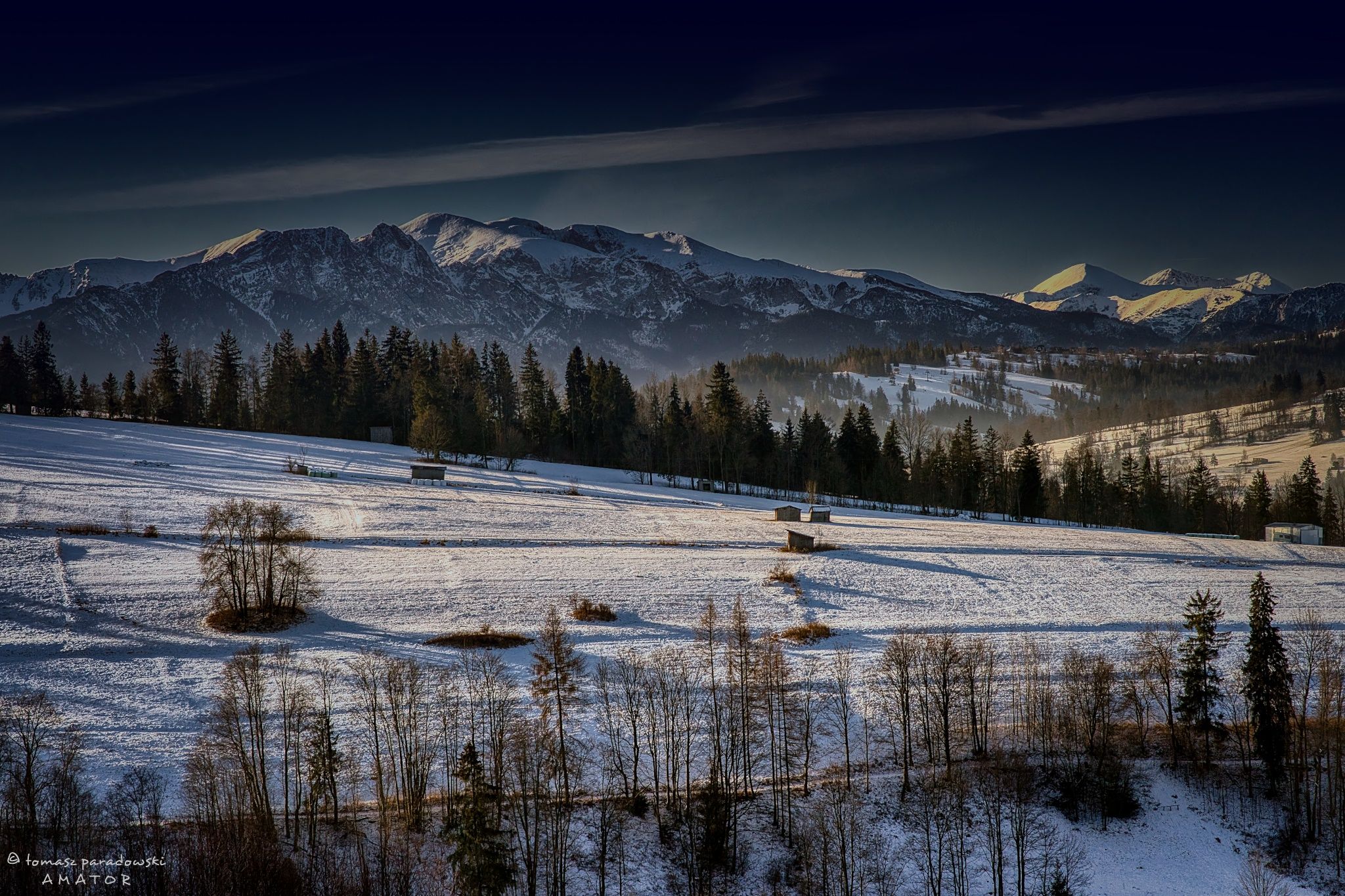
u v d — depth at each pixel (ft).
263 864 129.70
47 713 170.60
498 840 140.97
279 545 249.14
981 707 199.93
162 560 251.19
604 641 225.97
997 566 299.17
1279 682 177.37
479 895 130.62
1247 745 190.60
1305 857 162.20
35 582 228.63
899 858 156.56
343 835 145.89
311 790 144.77
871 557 303.68
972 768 180.14
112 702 179.11
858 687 206.69
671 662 212.23
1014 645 233.55
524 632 228.63
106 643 204.23
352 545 283.38
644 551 298.15
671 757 174.81
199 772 149.69
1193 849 163.43
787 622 245.04
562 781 165.99
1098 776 174.40
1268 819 170.91
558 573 269.23
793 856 156.46
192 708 179.52
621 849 152.05
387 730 167.53
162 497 313.94
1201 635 188.75
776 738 186.50
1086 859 159.74
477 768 136.36
